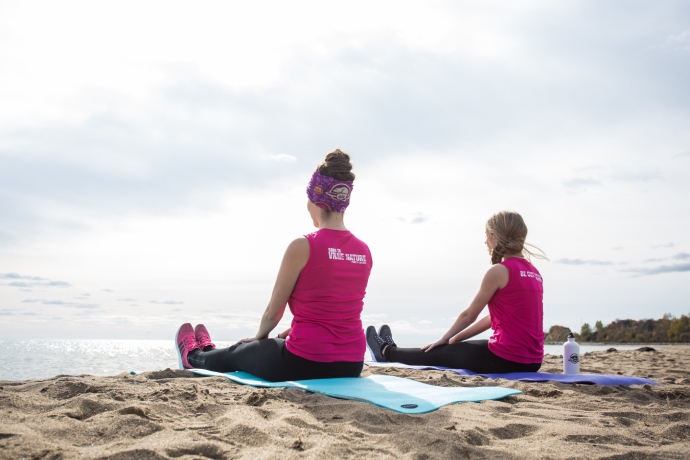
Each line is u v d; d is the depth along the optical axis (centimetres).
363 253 357
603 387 348
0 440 179
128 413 219
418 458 179
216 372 370
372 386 311
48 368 621
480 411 261
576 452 195
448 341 465
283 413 234
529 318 425
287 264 337
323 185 344
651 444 215
